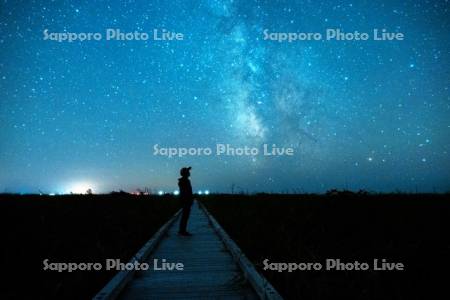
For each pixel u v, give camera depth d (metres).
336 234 7.33
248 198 21.80
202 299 4.00
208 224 12.65
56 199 17.36
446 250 5.56
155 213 14.61
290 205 12.89
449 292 4.09
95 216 11.44
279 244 6.75
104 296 3.64
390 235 6.85
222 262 6.06
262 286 3.90
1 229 8.23
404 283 4.31
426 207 9.45
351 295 4.05
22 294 4.43
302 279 4.45
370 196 10.28
